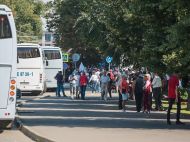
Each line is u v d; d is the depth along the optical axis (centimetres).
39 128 2623
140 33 3931
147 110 3775
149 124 2878
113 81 6800
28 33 11138
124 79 3984
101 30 5169
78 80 5731
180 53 2800
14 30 2553
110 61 6100
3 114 2522
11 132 2697
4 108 2525
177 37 2580
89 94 6775
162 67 3359
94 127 2684
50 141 2144
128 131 2491
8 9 2559
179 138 2202
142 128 2645
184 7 2622
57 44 9556
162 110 4050
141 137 2238
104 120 3122
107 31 4919
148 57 3344
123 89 3953
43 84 6159
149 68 3394
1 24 2550
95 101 5278
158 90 4041
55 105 4569
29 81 5941
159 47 2853
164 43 2844
